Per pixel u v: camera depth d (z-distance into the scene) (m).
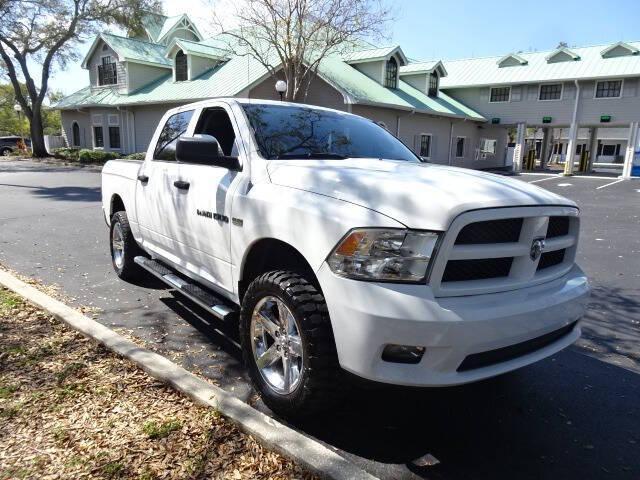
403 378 2.46
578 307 3.03
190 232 4.04
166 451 2.61
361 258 2.50
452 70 33.97
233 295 3.59
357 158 3.79
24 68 32.16
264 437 2.67
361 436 2.95
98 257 6.98
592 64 28.11
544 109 29.70
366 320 2.44
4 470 2.43
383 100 22.39
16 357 3.60
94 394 3.13
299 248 2.80
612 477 2.65
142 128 27.64
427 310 2.39
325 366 2.72
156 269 4.73
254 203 3.19
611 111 27.23
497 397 3.46
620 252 8.16
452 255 2.48
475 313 2.46
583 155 33.25
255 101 4.13
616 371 3.93
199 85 24.42
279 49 19.47
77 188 16.16
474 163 32.44
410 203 2.55
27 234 8.59
